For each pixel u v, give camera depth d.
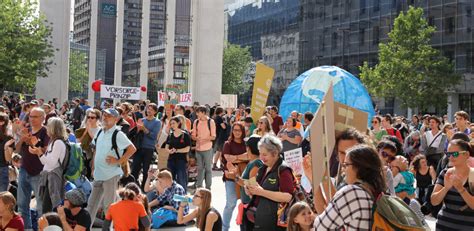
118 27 52.81
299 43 87.25
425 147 16.12
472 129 13.73
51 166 10.54
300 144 14.12
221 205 15.45
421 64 52.09
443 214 7.41
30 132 11.19
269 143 7.76
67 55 46.28
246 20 108.44
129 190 9.45
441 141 15.75
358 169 4.46
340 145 5.18
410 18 52.69
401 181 10.30
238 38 111.81
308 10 84.50
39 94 45.62
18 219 8.14
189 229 12.37
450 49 61.09
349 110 5.56
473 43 59.19
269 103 96.38
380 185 4.45
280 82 93.81
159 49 96.38
